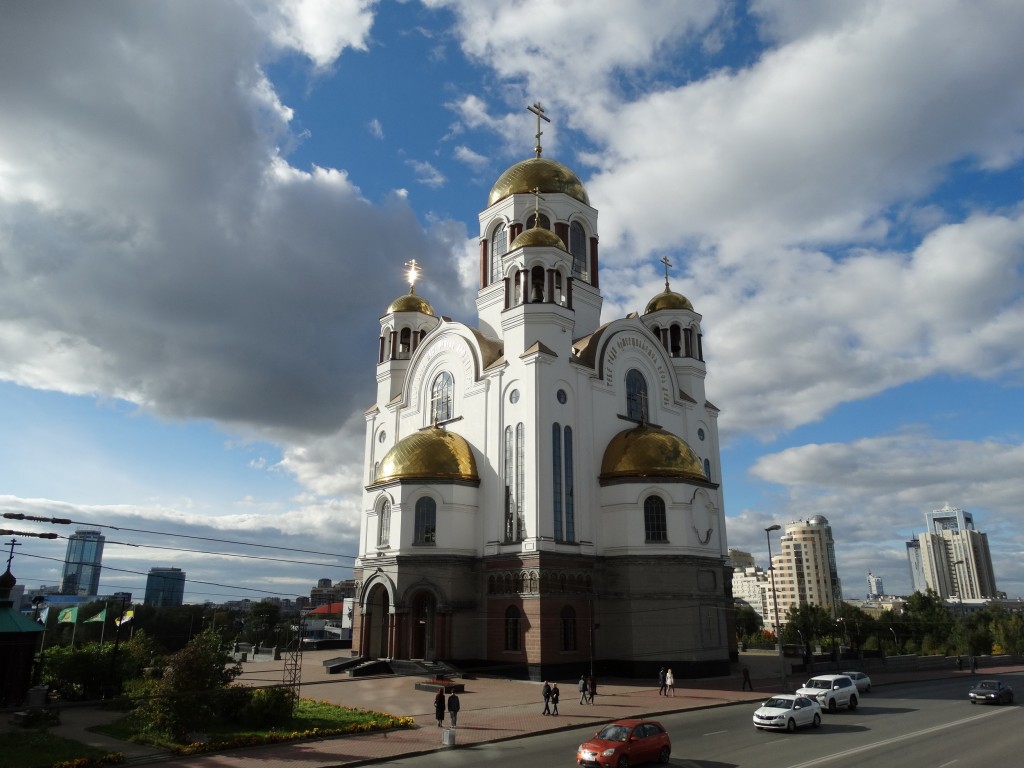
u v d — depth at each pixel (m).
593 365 53.28
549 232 53.66
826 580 190.00
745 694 40.53
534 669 43.91
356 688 40.62
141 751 25.02
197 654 27.69
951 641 100.31
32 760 22.92
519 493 48.19
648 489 49.03
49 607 72.00
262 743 26.28
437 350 58.91
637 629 47.00
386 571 48.69
